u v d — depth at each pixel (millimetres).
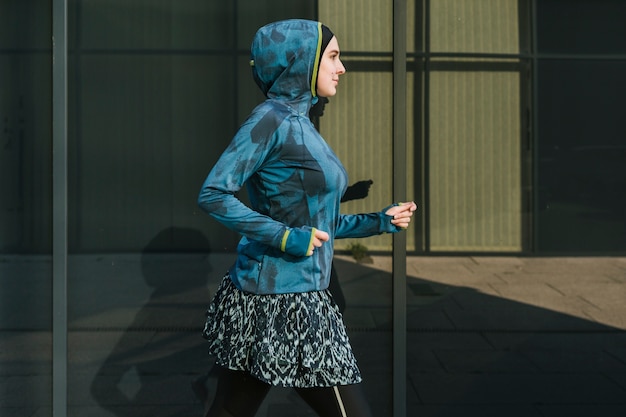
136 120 3236
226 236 3262
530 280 3264
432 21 3223
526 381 3273
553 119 3246
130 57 3225
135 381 3270
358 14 3223
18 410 3266
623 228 3258
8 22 3215
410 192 3252
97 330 3266
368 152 3242
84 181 3236
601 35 3234
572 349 3275
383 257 3248
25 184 3242
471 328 3264
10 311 3266
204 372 3275
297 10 3225
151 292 3264
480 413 3271
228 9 3229
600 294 3260
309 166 2275
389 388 3264
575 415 3279
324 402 2328
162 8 3225
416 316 3262
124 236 3252
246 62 3234
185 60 3232
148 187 3248
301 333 2252
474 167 3246
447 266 3254
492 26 3229
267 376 2223
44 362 3268
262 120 2246
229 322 2326
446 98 3234
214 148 3248
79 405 3264
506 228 3256
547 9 3229
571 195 3258
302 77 2355
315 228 2211
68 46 3213
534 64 3240
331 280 3260
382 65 3229
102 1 3213
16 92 3227
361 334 3260
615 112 3244
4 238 3250
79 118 3225
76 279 3250
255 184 2334
